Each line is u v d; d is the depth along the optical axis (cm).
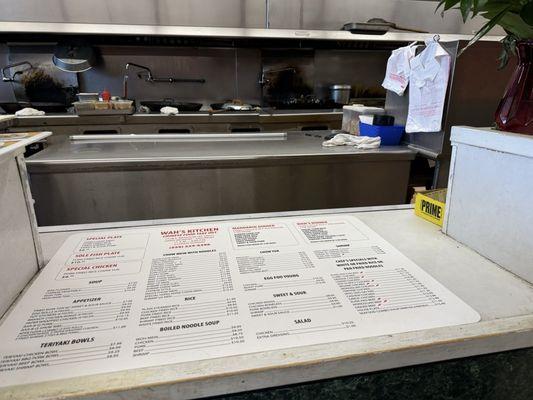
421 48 186
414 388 53
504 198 62
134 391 39
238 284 57
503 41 71
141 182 166
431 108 178
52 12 319
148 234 76
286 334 46
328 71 411
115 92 378
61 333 46
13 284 53
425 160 201
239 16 345
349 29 357
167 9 333
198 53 382
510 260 62
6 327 47
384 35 366
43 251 68
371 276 60
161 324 48
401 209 94
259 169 175
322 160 179
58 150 181
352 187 189
